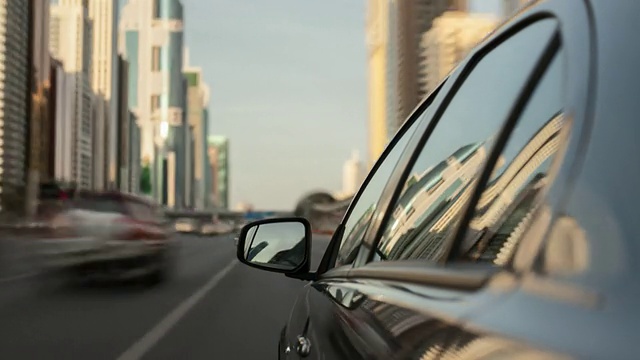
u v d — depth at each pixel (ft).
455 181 8.34
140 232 51.16
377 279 8.80
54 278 53.36
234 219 576.20
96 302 44.14
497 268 5.25
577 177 4.49
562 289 4.06
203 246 165.99
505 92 7.33
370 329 6.97
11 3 536.01
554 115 5.64
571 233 4.25
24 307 41.11
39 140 605.31
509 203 6.04
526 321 4.10
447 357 4.72
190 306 43.14
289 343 12.53
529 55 6.77
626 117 4.22
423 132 10.50
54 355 26.91
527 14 7.00
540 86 6.24
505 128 7.02
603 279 3.78
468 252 6.49
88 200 50.88
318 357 8.96
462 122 8.75
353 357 7.02
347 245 13.29
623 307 3.48
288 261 14.64
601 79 4.66
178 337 31.55
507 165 6.65
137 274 51.42
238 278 65.67
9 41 531.91
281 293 51.67
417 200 9.62
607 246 3.87
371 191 12.98
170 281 60.64
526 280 4.55
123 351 27.99
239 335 32.22
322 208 271.90
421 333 5.48
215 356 27.20
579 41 5.24
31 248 64.75
